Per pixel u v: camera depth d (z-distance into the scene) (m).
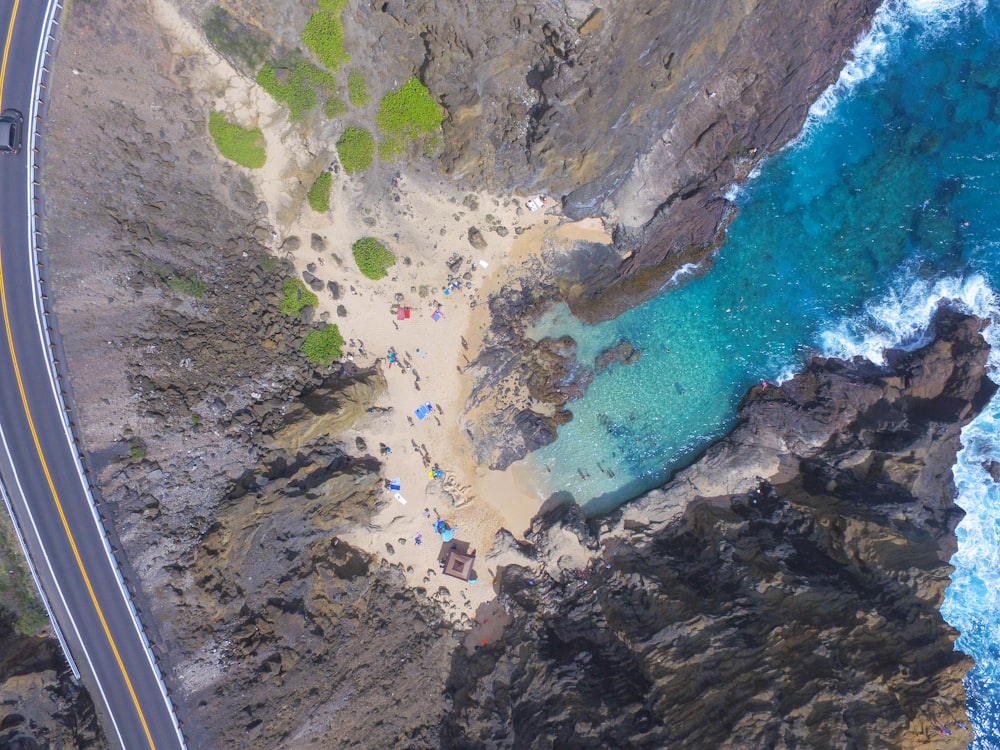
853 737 24.38
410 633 34.41
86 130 28.28
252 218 33.88
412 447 35.62
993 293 35.34
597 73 29.30
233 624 29.86
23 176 27.69
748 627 29.31
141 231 29.73
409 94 32.81
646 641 30.20
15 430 28.31
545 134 31.53
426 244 35.25
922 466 33.34
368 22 31.08
